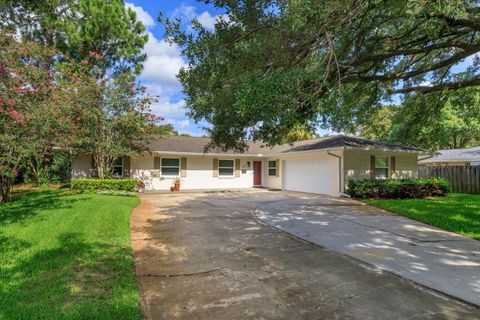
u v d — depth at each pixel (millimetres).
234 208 10711
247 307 3365
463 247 5828
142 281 4094
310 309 3330
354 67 6566
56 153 15344
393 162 15727
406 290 3846
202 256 5215
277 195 15266
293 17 3590
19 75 8992
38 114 9438
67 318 2830
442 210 9625
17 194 12344
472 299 3594
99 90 12922
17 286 3512
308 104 4078
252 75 3727
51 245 5105
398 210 9828
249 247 5809
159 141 18703
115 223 6910
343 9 3883
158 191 17266
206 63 4434
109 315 2938
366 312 3266
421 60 9344
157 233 6824
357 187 13406
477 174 15328
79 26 15828
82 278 3852
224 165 19938
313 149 15344
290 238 6516
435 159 22766
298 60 4148
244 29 4262
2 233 5824
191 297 3613
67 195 12023
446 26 5828
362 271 4523
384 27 6836
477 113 13734
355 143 14602
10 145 9070
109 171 15031
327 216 9164
